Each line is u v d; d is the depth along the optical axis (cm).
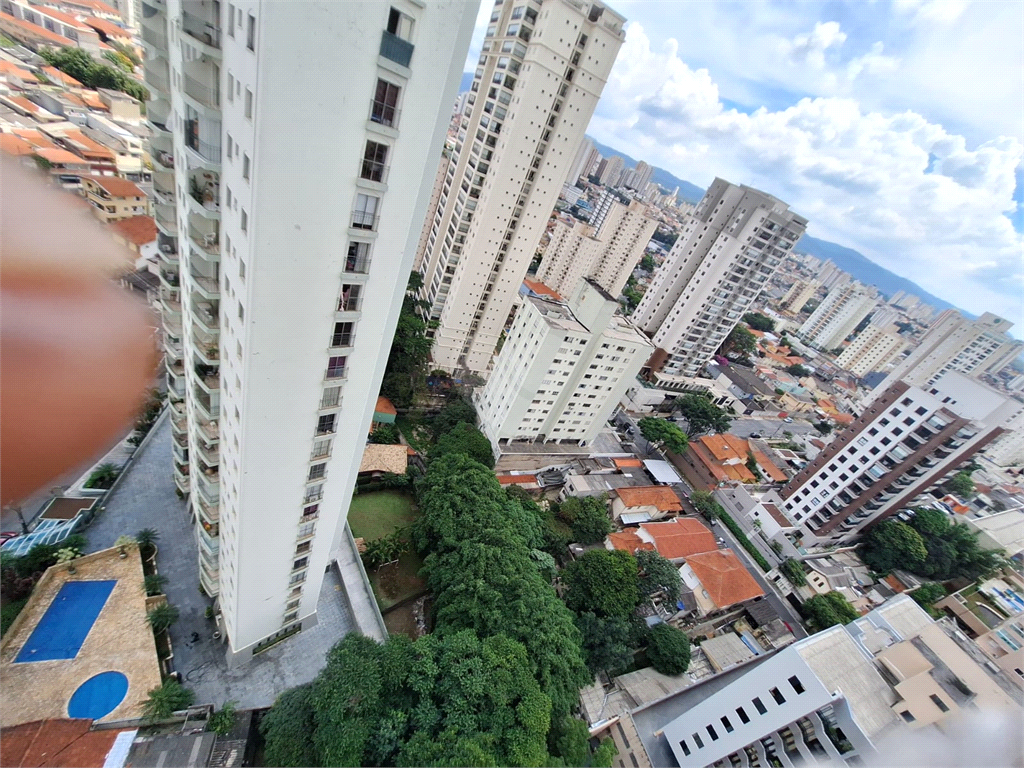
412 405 6203
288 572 2766
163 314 2812
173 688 2672
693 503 6300
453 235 6738
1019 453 9844
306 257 1606
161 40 2061
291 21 1178
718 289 8450
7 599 2970
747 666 4366
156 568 3447
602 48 5194
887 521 5891
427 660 2892
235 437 2114
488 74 5988
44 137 5962
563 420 5962
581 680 3434
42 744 2381
